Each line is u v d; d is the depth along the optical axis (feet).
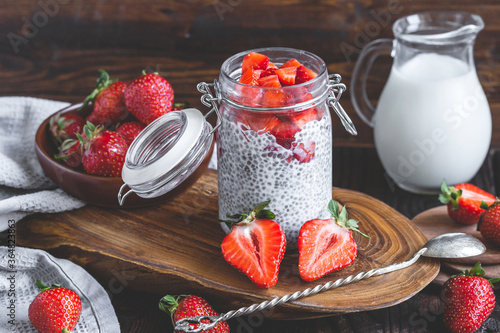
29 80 3.16
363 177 2.76
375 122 2.70
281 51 2.30
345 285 2.21
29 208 2.41
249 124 2.19
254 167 2.22
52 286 2.22
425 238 2.35
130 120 2.54
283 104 2.14
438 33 2.68
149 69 3.11
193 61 3.09
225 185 2.30
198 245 2.34
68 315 2.19
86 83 3.15
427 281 2.21
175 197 2.52
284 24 3.01
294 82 2.21
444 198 2.45
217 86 2.27
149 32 3.06
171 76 3.11
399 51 2.64
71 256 2.36
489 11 2.92
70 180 2.40
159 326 2.24
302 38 3.02
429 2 2.93
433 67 2.59
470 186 2.50
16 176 2.52
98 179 2.37
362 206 2.48
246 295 2.19
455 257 2.27
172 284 2.26
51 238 2.37
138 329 2.23
